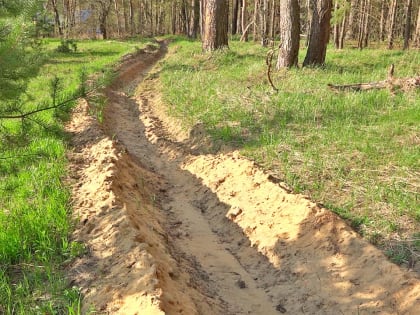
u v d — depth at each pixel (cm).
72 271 483
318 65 1484
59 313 420
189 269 565
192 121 1073
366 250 506
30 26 455
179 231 682
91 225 559
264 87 1219
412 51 1855
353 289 481
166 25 6706
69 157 815
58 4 2720
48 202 606
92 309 415
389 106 952
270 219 633
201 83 1396
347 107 959
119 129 1196
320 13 1478
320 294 500
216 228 695
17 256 501
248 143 862
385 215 561
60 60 2264
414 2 3431
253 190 704
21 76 475
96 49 2941
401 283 450
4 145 538
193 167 892
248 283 560
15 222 551
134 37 4569
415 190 601
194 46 2697
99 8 4638
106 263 486
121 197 632
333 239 543
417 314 418
